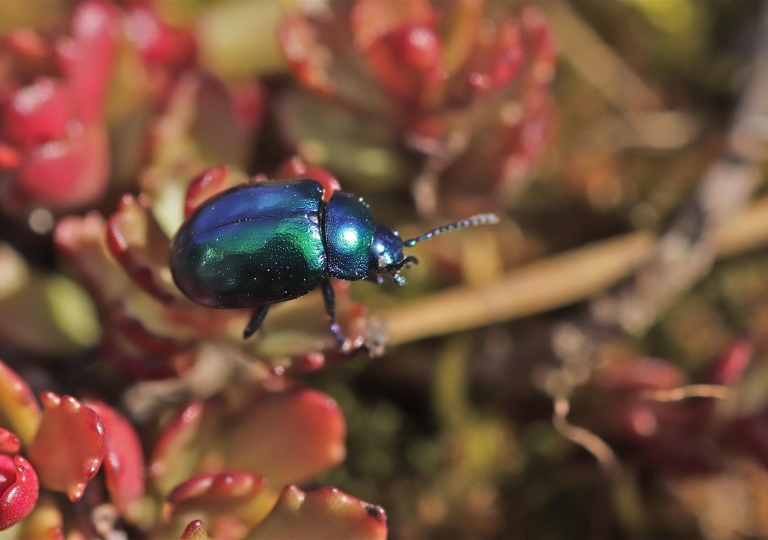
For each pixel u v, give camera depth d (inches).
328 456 3.7
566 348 4.1
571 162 4.4
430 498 4.1
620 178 4.4
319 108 4.1
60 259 4.1
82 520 3.7
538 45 4.0
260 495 3.7
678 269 4.2
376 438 4.1
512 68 4.0
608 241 4.3
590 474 4.1
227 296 3.7
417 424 4.2
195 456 3.7
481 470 4.1
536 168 4.3
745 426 3.9
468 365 4.2
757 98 4.2
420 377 4.2
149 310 3.8
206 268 3.7
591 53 4.4
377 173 4.1
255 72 4.3
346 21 4.0
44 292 4.0
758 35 4.3
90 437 3.5
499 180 4.1
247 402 3.8
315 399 3.7
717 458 4.0
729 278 4.3
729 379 3.9
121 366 3.8
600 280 4.2
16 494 3.5
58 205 4.0
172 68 4.2
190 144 4.1
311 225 3.8
